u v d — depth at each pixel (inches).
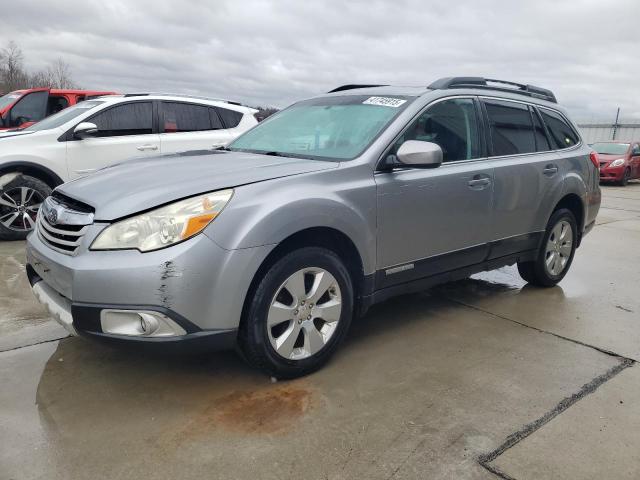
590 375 128.7
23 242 246.7
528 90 191.5
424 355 137.8
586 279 217.5
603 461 95.6
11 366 126.1
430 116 147.9
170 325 102.6
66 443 97.4
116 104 272.1
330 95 172.2
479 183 155.6
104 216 105.9
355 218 125.0
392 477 90.4
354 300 135.3
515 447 99.0
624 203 511.2
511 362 135.0
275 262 114.1
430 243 145.9
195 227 103.5
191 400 113.0
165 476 89.3
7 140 243.3
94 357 131.6
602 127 1344.7
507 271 225.0
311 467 92.4
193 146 288.8
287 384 120.6
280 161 131.6
